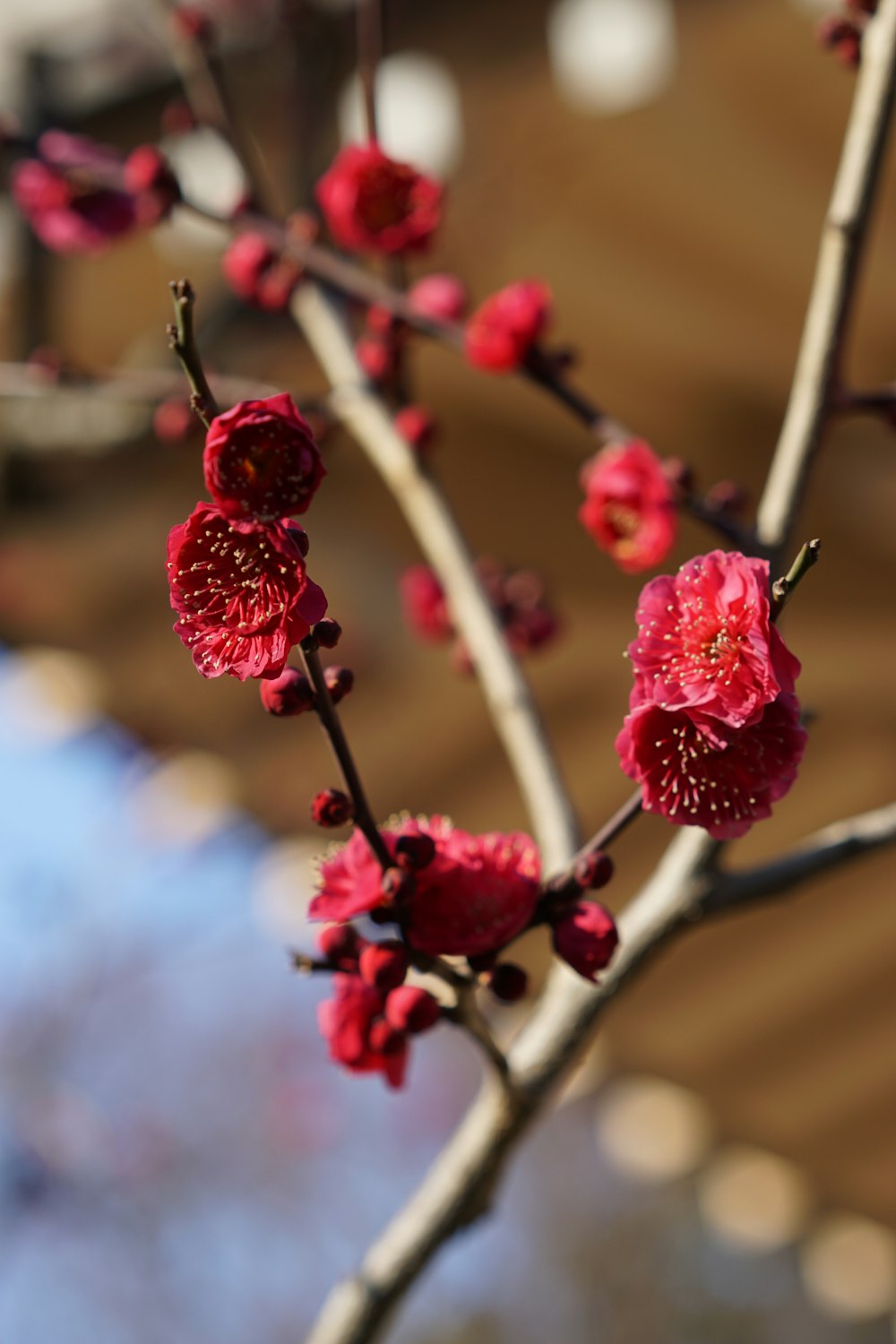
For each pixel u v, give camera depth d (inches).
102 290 46.8
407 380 35.4
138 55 43.6
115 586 51.6
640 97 42.3
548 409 48.5
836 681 54.9
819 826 59.3
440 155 43.8
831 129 43.3
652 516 31.6
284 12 42.0
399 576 51.9
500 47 41.9
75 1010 95.7
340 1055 28.0
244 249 36.3
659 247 46.4
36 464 46.3
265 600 25.2
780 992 59.6
